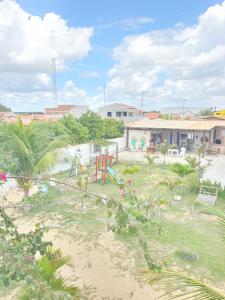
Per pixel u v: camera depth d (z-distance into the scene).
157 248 8.55
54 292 2.38
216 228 10.16
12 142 10.74
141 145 30.53
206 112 58.88
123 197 4.33
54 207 11.67
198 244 8.86
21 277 2.22
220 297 3.40
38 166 11.31
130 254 8.16
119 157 26.12
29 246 3.27
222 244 8.87
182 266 7.53
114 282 6.73
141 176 18.91
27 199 7.82
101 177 17.53
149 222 3.99
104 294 6.26
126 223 3.83
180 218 11.20
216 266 7.55
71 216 10.96
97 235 9.40
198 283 3.61
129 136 31.16
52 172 17.30
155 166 22.38
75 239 9.08
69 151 20.20
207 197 13.21
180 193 14.54
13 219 3.67
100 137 30.27
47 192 10.10
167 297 6.04
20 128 11.65
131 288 6.49
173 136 31.00
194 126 27.72
